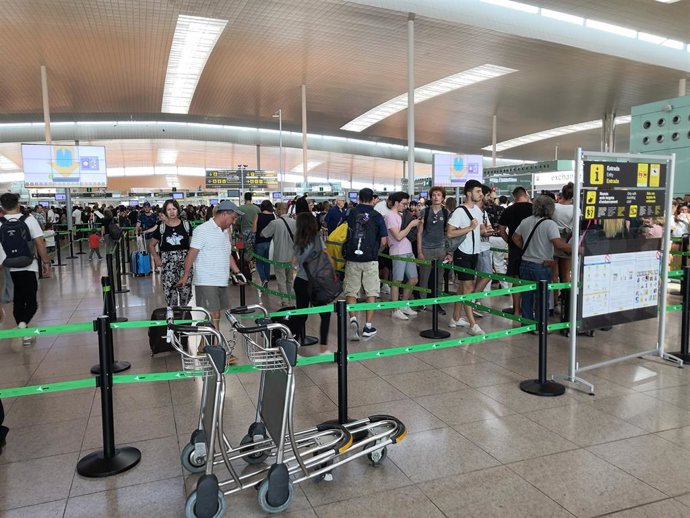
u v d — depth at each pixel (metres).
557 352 5.58
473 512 2.68
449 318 7.29
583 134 40.06
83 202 39.69
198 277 5.11
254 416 3.96
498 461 3.21
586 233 4.48
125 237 15.29
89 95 27.42
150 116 36.31
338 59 20.95
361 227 5.99
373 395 4.35
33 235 6.28
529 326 4.45
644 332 6.46
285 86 25.95
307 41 18.64
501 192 26.08
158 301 9.10
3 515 2.73
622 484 2.92
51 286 10.95
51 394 4.51
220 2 15.24
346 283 6.14
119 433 3.72
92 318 7.76
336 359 3.54
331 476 3.00
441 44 18.81
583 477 3.00
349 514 2.69
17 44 18.12
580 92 26.09
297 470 2.83
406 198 7.12
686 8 16.39
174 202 6.23
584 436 3.53
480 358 5.36
